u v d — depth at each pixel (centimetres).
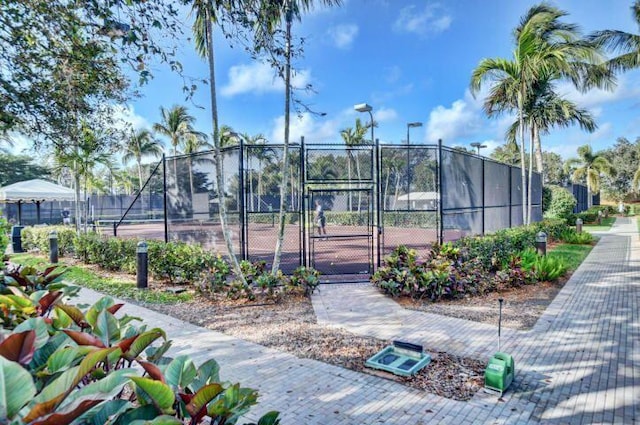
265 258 1052
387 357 381
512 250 878
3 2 405
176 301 618
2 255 468
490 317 519
